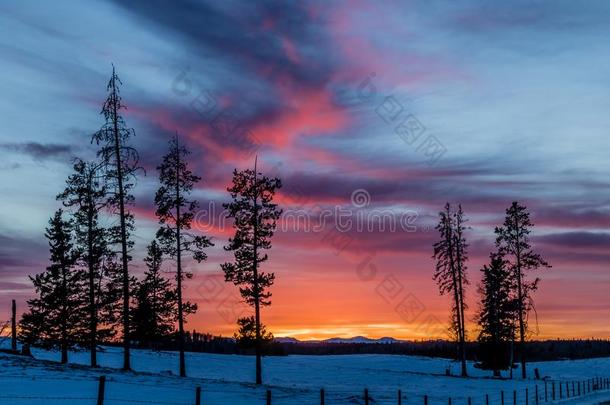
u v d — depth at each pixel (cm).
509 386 4872
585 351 13175
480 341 6688
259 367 3931
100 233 4262
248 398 2752
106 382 2708
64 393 2211
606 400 4050
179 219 3941
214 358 6612
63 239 4666
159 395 2473
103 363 5125
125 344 3556
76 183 4231
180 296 3903
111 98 3525
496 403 3550
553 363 9188
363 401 3044
